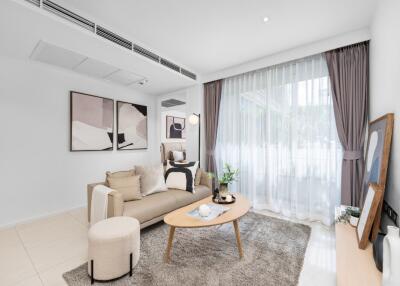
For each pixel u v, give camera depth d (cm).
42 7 183
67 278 165
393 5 156
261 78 337
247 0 198
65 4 198
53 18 190
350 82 250
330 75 264
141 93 452
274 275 170
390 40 163
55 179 311
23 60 279
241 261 189
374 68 216
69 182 327
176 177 310
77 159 338
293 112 299
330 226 266
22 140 279
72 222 280
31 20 190
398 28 145
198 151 405
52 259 193
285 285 159
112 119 388
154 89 434
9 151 268
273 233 245
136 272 173
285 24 237
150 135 472
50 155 306
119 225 179
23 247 214
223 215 199
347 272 115
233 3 202
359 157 242
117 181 252
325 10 212
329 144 269
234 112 369
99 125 365
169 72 331
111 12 213
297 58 291
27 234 244
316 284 161
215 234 242
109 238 160
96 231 167
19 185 277
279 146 314
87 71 328
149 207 239
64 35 218
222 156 386
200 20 229
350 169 246
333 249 212
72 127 327
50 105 305
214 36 263
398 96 145
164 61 316
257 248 211
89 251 164
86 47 245
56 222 280
